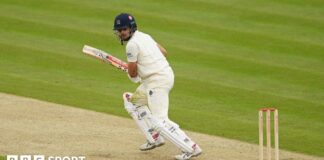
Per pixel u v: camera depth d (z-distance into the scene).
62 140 39.34
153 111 36.22
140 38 36.00
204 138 41.31
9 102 47.03
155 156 37.28
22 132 40.56
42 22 63.94
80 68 55.19
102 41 60.47
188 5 68.31
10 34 61.62
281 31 63.09
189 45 59.69
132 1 69.31
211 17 65.62
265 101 48.97
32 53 57.78
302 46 60.03
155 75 35.97
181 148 36.16
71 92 49.91
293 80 53.19
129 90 50.81
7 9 66.81
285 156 38.47
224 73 54.41
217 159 37.12
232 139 41.28
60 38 60.94
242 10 67.31
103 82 52.41
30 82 51.81
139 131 41.88
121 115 45.31
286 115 46.31
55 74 53.78
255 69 55.28
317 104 48.47
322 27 63.94
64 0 69.19
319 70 55.22
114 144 39.09
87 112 45.56
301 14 66.81
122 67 37.72
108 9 66.94
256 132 42.69
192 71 54.69
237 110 47.12
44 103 47.09
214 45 59.88
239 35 61.94
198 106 47.75
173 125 36.12
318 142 41.22
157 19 64.75
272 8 68.00
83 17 65.19
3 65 55.31
